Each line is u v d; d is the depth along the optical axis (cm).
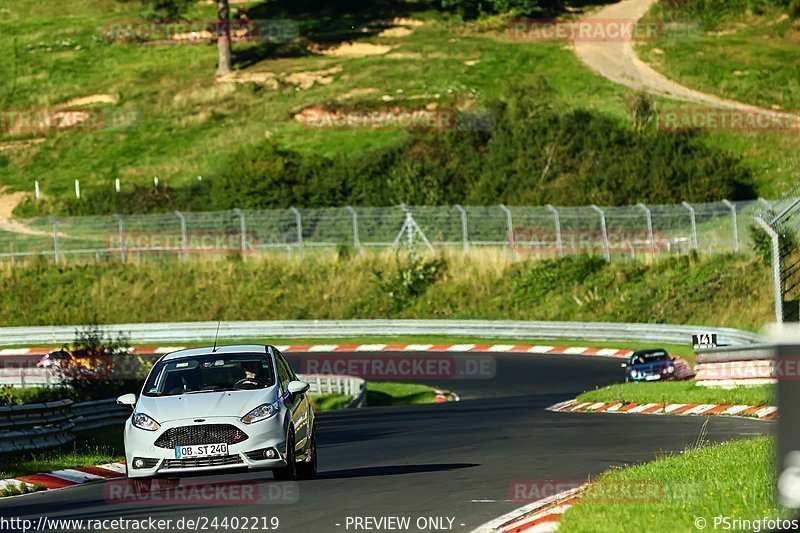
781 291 9794
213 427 4725
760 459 4278
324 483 4978
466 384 14625
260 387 5034
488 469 5344
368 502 4238
